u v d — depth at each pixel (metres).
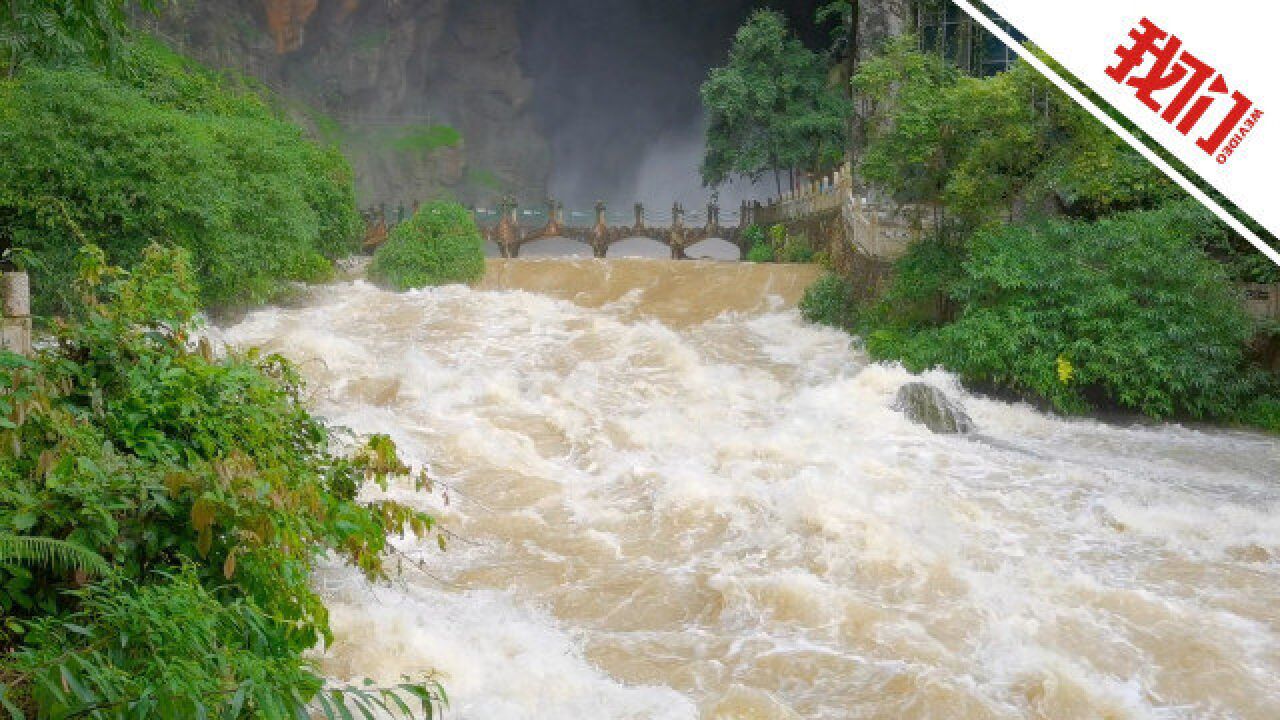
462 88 52.88
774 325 19.94
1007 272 15.67
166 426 5.92
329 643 5.55
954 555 9.09
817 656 7.15
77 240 14.73
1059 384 15.31
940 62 18.28
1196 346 15.23
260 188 18.17
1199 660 7.21
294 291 20.86
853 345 18.36
